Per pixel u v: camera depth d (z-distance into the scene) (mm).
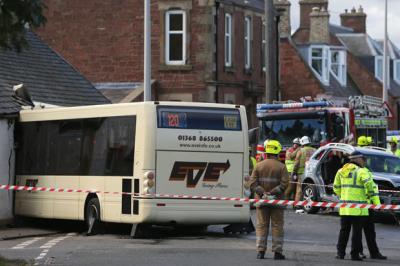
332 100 40188
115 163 25297
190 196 24766
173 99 51312
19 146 29250
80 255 20734
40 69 37938
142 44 52062
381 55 80938
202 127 25078
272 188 20516
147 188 24281
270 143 20844
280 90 64875
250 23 56281
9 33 16938
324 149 32656
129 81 52219
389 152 32031
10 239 25609
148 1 36906
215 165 25188
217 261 19656
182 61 51344
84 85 39781
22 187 26156
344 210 20391
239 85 54094
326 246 23531
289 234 26344
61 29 53469
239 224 26000
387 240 25625
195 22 51125
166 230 27781
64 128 27406
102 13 52781
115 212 25141
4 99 29375
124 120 25188
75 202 26719
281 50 68375
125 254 20922
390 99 77688
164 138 24578
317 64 70125
